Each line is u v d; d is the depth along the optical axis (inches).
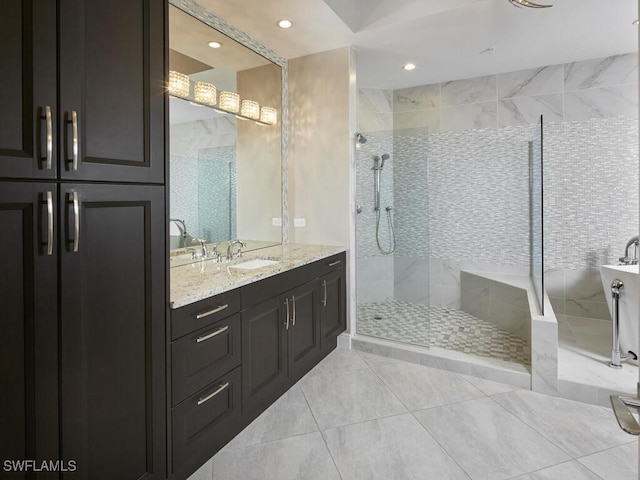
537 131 124.7
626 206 135.9
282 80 133.8
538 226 120.5
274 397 94.5
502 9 101.4
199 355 67.9
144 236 56.3
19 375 42.4
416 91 168.2
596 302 142.3
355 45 124.6
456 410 90.7
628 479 67.3
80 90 46.8
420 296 132.7
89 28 47.9
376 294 138.6
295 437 80.3
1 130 39.8
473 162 159.0
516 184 150.9
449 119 162.7
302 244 135.5
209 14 102.7
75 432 47.9
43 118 43.1
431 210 169.3
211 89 105.1
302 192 135.6
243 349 80.0
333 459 73.4
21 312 42.3
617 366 102.0
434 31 114.9
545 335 98.1
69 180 45.9
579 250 143.7
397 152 138.3
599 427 83.2
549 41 122.2
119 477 53.7
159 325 59.1
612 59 134.6
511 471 69.7
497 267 156.9
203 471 69.7
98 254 49.9
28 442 43.4
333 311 122.3
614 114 135.6
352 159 128.5
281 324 94.4
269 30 113.8
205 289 69.9
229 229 113.8
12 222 41.3
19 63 41.3
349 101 126.0
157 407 59.2
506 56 134.6
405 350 120.0
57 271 45.2
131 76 53.7
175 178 96.1
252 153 121.5
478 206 159.2
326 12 104.1
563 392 96.2
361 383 104.7
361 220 140.0
